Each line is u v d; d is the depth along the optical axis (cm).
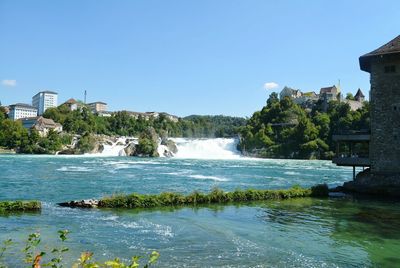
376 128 3888
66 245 1549
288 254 1520
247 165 8281
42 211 2330
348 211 2603
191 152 14675
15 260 1317
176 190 3644
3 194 3194
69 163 7688
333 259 1473
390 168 3784
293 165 8506
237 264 1374
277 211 2552
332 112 14950
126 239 1683
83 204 2525
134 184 4088
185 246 1593
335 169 7144
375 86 3922
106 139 14312
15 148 13612
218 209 2577
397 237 1844
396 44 3862
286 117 15950
